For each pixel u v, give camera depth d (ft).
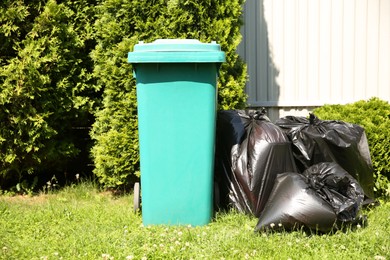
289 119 20.34
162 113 16.97
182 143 17.06
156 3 20.88
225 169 18.85
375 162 20.33
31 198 22.00
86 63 22.98
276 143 18.20
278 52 25.67
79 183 23.84
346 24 25.32
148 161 17.13
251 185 17.89
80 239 15.88
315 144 18.63
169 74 16.85
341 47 25.39
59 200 21.43
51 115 22.25
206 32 21.09
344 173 17.10
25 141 21.93
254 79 25.85
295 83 25.67
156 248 14.80
